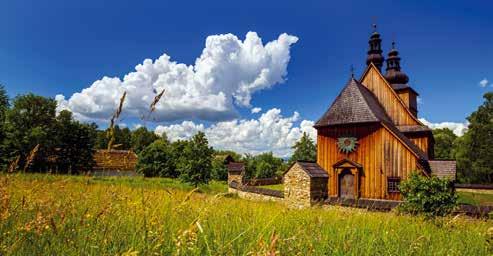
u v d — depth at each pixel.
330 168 29.69
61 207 3.43
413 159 25.75
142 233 2.85
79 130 46.84
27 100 47.97
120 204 3.52
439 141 76.31
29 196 3.41
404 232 6.14
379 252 4.26
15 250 2.52
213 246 3.06
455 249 4.93
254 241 3.09
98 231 2.94
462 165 60.03
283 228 4.75
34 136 43.75
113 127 2.69
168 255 2.60
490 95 59.34
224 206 6.29
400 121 33.53
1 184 2.94
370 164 27.64
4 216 2.79
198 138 34.72
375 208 15.46
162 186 4.18
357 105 29.27
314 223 5.55
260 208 7.16
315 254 3.53
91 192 3.88
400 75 45.44
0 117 46.94
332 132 29.98
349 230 5.06
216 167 55.56
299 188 20.14
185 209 3.52
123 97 2.38
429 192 13.30
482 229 7.08
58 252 2.57
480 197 37.06
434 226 7.57
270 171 59.41
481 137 58.78
